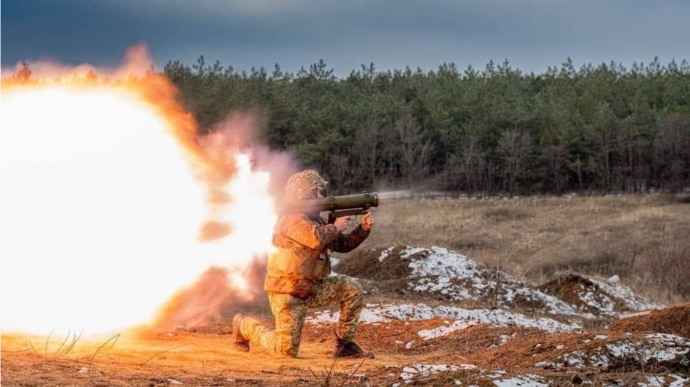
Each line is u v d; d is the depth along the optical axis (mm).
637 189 71250
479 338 10047
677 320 9664
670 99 85062
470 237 49031
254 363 8250
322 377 7238
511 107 81688
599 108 77750
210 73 75438
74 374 6672
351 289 8992
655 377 6656
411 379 6668
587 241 44938
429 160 77875
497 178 75000
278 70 91375
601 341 7492
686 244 40812
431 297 17188
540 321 13422
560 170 72875
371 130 72250
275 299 8852
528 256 43062
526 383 6355
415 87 97312
